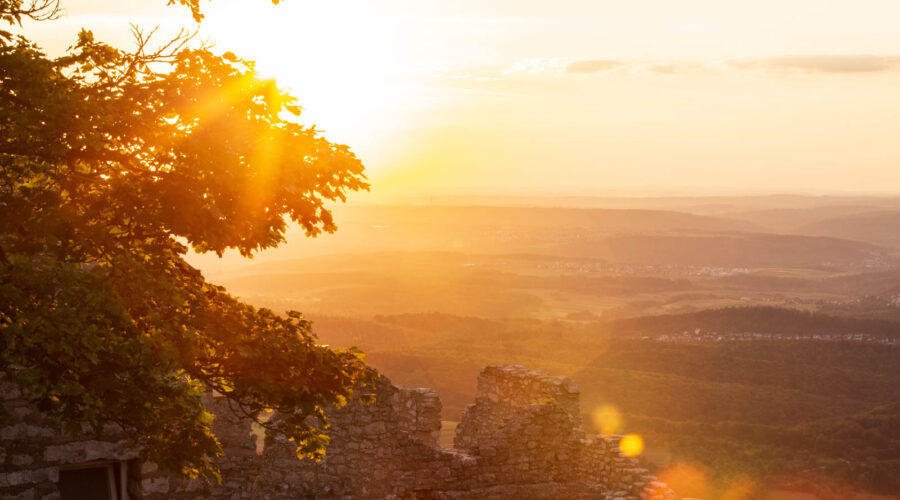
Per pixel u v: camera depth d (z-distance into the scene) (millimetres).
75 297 12547
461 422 27500
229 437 21000
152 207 14023
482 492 23172
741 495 94500
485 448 23453
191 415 14375
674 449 110000
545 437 24297
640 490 24609
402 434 22219
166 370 13172
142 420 13219
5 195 13453
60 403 13391
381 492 21719
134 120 13797
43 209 13250
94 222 13922
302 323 15617
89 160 14016
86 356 12477
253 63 14789
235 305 15320
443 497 22594
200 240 14273
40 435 16500
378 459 21719
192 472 15570
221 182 14016
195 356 13703
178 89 14242
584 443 26047
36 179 14031
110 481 17453
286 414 15148
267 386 14414
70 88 13547
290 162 14055
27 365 12898
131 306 13266
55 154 13039
